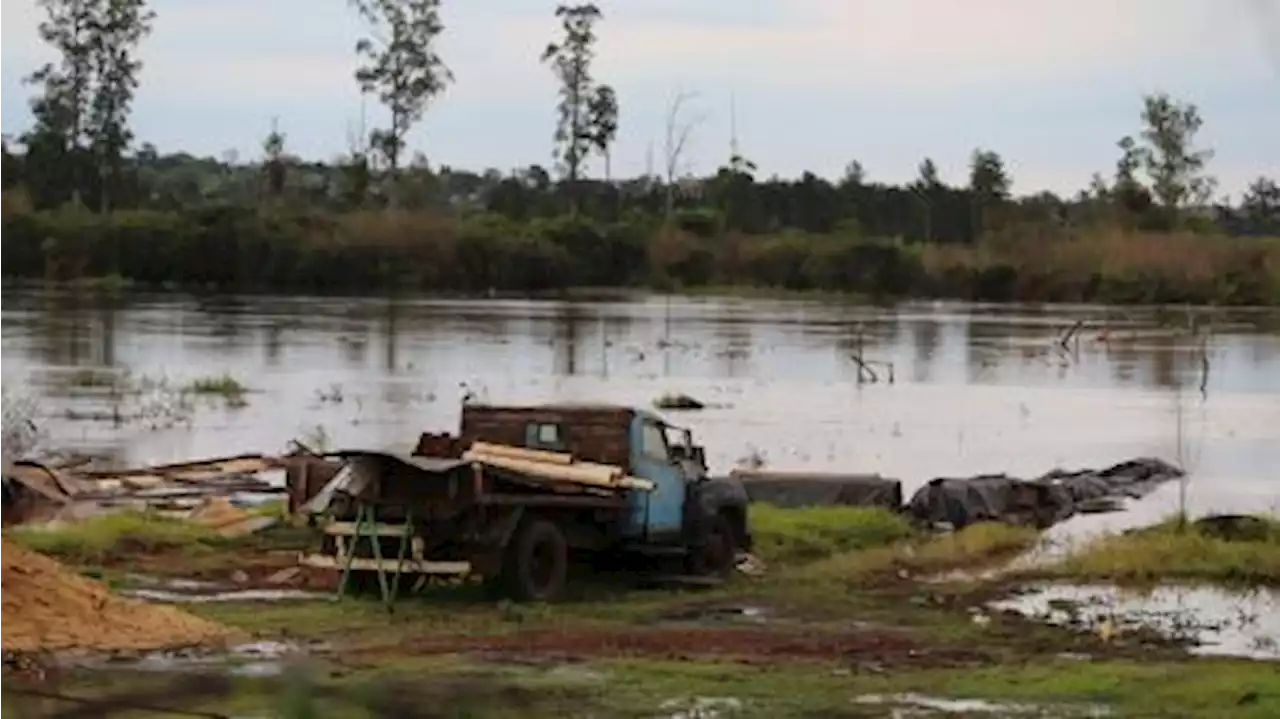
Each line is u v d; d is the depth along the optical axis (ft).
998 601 96.22
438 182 590.14
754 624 88.12
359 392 230.07
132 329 325.01
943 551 113.50
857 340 331.77
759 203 608.19
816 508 133.18
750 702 67.97
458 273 491.72
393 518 92.89
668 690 69.77
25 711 51.62
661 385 251.19
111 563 102.42
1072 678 72.59
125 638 76.89
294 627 83.41
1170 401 247.09
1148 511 145.38
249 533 112.68
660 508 101.91
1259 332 388.78
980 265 519.60
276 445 173.88
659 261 525.75
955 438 198.90
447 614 88.63
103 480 135.33
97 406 204.33
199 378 240.12
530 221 533.14
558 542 95.35
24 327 320.70
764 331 365.81
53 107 543.39
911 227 615.16
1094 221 568.00
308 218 492.13
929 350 327.88
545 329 353.51
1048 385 269.03
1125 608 94.02
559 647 79.51
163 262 463.42
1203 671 74.79
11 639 74.13
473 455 97.60
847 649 80.69
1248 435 206.18
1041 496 141.90
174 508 124.98
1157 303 500.33
